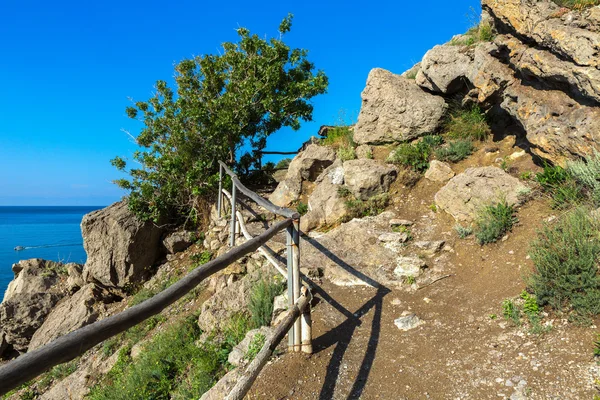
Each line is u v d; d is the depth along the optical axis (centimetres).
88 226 1079
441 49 937
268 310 557
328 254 682
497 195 655
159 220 1128
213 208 1093
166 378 574
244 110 1183
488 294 510
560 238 484
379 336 472
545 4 649
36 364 136
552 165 666
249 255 752
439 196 732
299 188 997
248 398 380
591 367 347
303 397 379
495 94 798
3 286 3269
